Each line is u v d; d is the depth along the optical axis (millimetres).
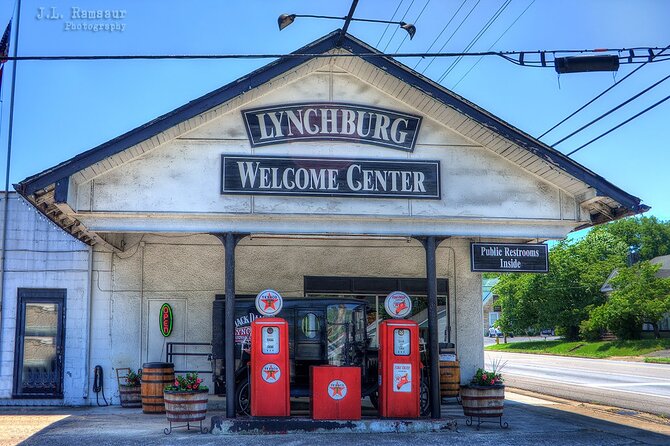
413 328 12891
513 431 12656
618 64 11617
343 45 12508
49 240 17078
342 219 13070
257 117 12914
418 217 13125
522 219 13383
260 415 12336
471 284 18547
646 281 57562
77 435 11797
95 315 17031
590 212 14039
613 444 11547
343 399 12375
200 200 12617
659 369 36531
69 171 11641
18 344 16703
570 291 68062
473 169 13398
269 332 12555
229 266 12773
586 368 37844
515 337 103812
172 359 17031
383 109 13258
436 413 12797
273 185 12805
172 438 11516
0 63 17438
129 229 12609
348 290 17844
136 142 11883
